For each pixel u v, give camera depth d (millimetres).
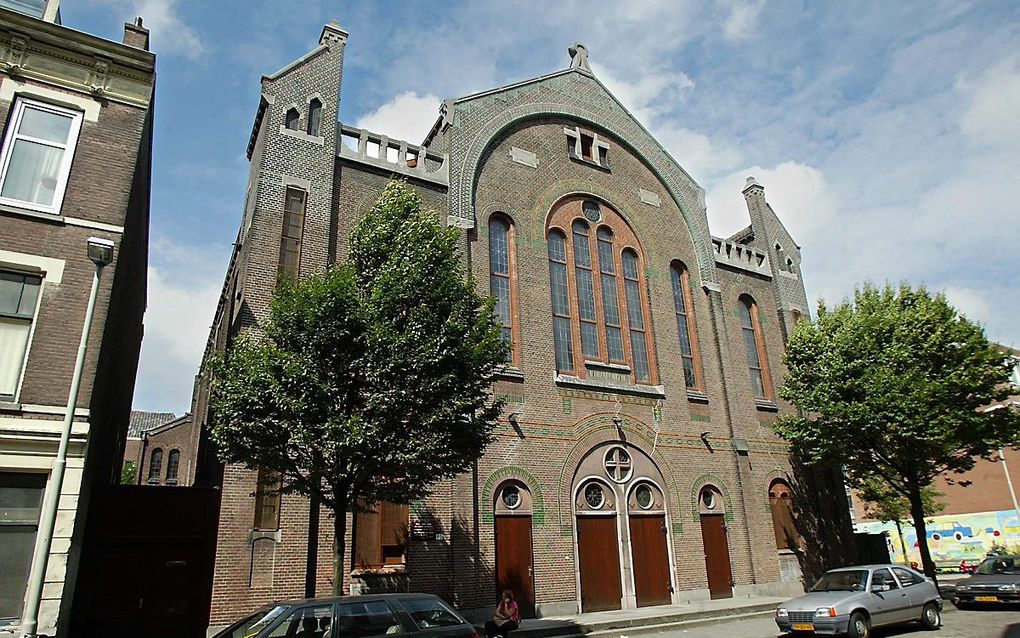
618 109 26734
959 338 21938
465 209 20719
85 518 13328
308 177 18016
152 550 13945
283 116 18266
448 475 13039
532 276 21531
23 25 13180
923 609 15500
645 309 24234
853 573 15508
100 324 12305
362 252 13859
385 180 19734
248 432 11625
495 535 17891
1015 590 18312
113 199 13180
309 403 11484
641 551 20531
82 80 13617
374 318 12164
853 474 25141
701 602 20797
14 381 11539
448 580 16688
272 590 14188
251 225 17062
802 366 24500
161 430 44906
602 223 24344
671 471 22094
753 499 23562
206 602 13945
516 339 20422
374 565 15906
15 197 12445
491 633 14242
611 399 21656
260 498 14812
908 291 23750
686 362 24547
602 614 18422
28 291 12094
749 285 27766
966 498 42812
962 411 21359
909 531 46438
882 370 21812
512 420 19219
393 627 9062
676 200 26797
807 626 14148
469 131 21891
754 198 30266
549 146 23969
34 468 11055
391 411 11758
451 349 12266
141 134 13867
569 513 19406
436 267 13367
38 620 10367
